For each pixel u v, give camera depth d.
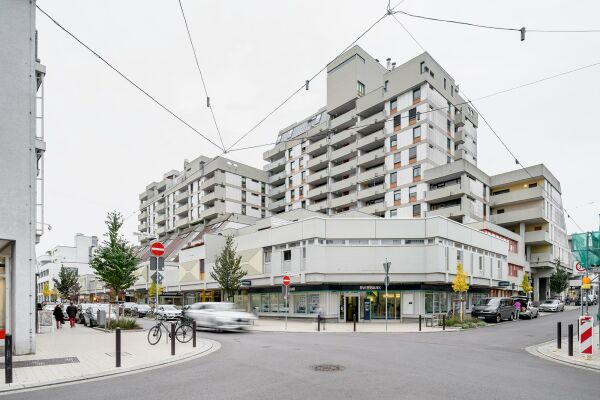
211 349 13.80
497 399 7.10
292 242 30.94
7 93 13.12
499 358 11.77
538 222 50.66
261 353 12.62
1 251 13.07
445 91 51.09
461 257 31.47
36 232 14.43
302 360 11.15
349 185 55.03
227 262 33.25
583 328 11.31
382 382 8.36
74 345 14.80
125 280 24.80
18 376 9.17
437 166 45.72
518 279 46.94
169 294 51.12
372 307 28.98
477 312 28.39
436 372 9.43
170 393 7.61
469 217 43.97
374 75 60.03
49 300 86.88
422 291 28.98
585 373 9.56
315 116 67.62
